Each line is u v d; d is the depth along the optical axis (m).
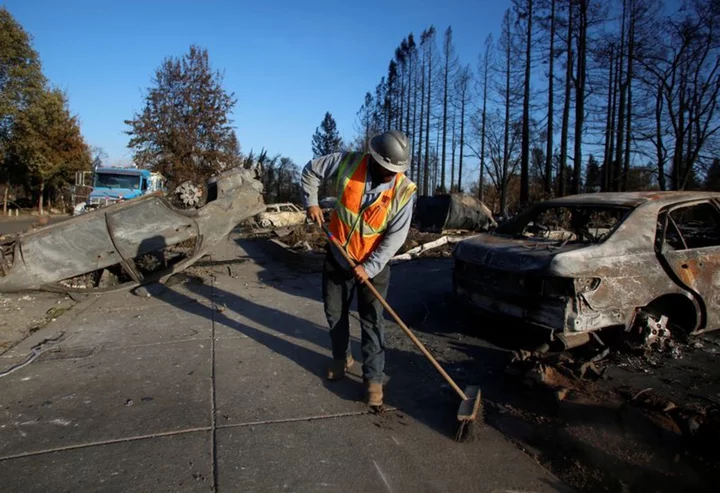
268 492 2.25
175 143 24.11
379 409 3.10
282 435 2.76
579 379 3.31
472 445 2.71
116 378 3.55
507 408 3.16
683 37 17.94
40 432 2.77
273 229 15.23
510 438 2.81
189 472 2.38
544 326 3.80
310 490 2.27
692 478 2.38
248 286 6.95
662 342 4.13
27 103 30.86
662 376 3.67
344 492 2.27
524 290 3.97
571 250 3.75
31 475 2.35
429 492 2.29
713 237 4.84
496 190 38.94
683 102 18.58
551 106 25.83
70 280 6.29
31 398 3.21
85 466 2.43
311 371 3.73
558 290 3.71
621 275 3.80
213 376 3.60
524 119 28.00
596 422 2.83
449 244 11.09
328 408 3.11
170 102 24.31
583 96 22.75
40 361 3.90
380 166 2.96
